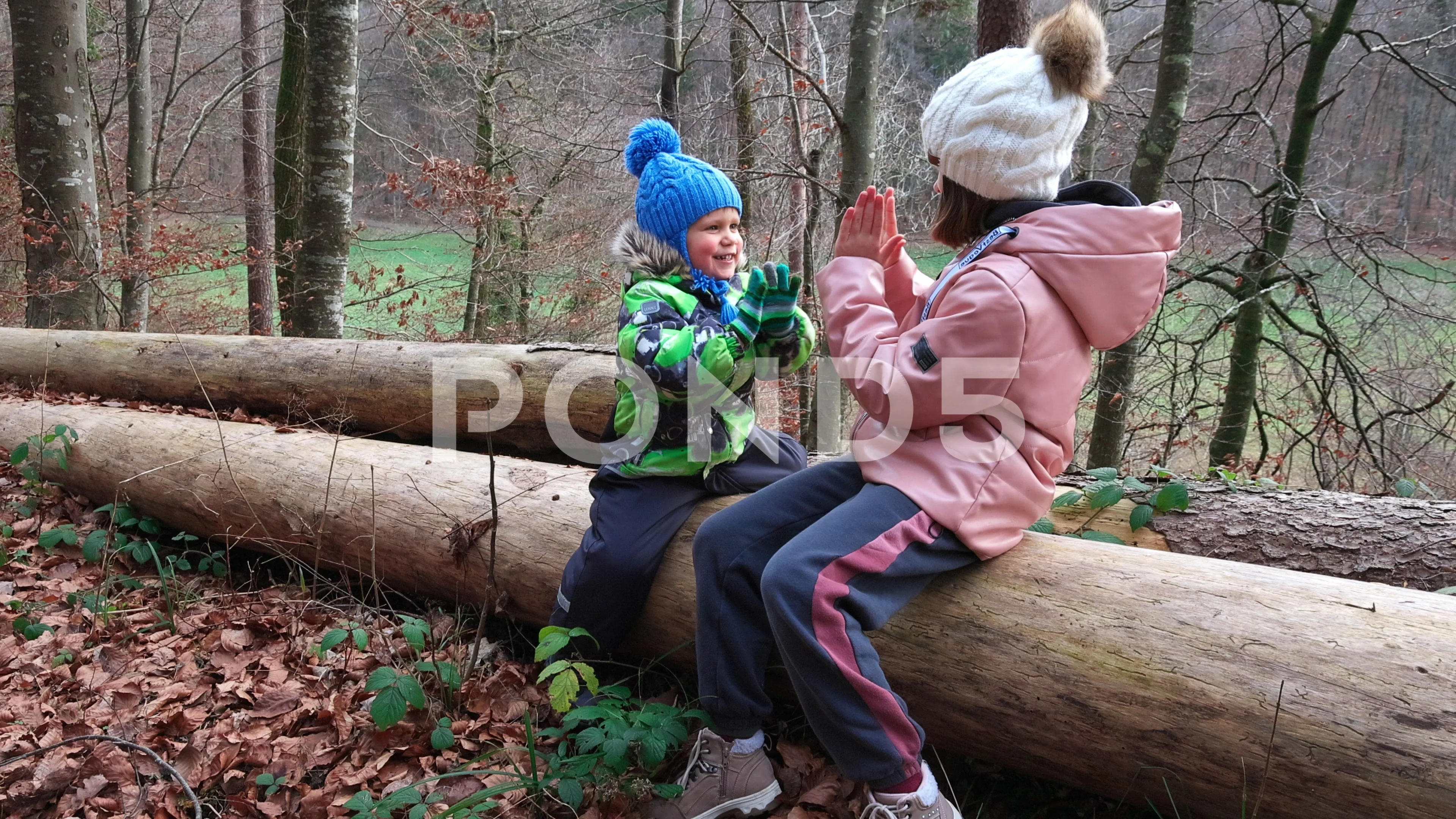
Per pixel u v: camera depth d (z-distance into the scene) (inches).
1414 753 57.1
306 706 97.2
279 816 82.8
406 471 123.9
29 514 152.0
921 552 70.7
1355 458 251.0
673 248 86.4
